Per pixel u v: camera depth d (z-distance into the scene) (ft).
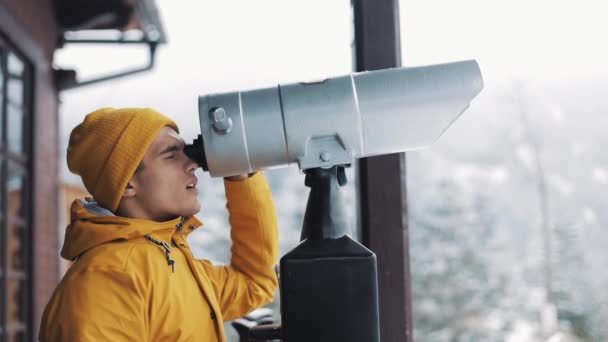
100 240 3.85
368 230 4.97
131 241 3.91
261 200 4.63
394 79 3.37
